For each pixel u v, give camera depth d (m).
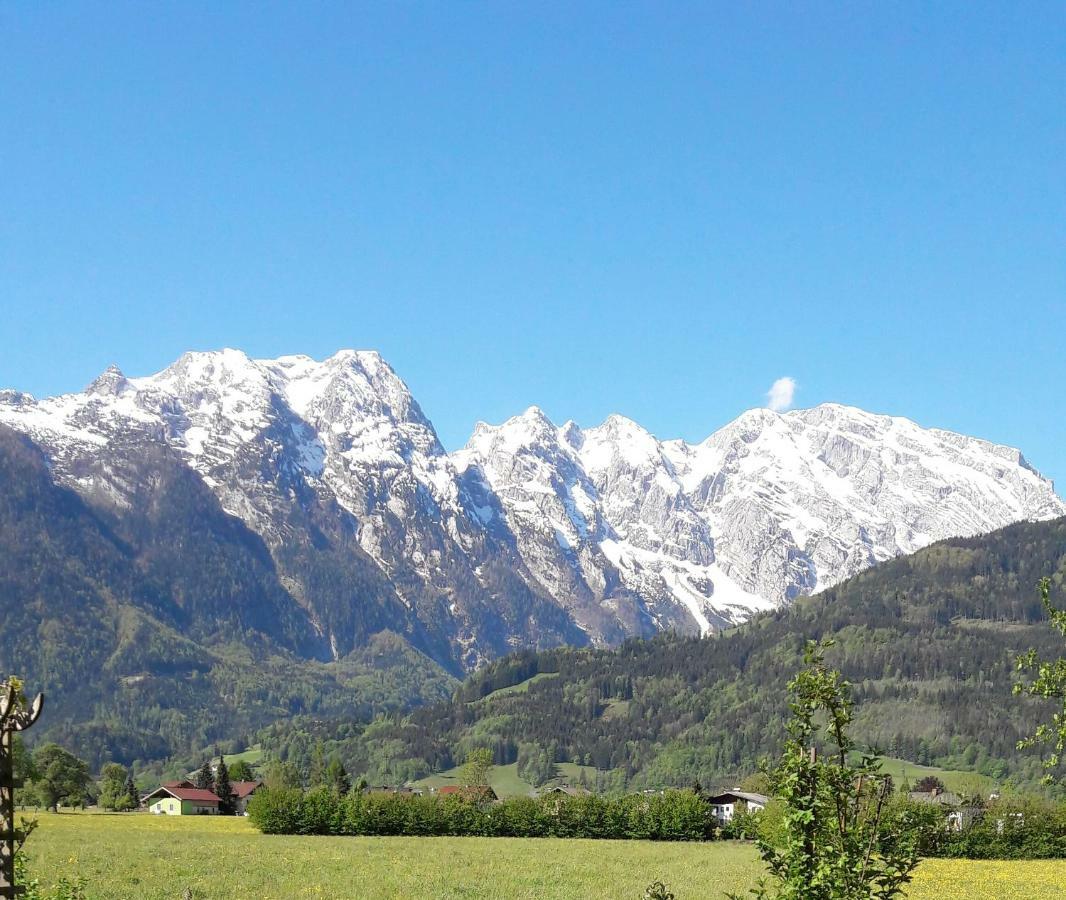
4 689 17.89
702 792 195.12
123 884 70.50
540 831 148.75
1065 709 27.20
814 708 24.05
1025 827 109.31
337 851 108.31
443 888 73.69
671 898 31.12
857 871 22.73
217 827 159.12
